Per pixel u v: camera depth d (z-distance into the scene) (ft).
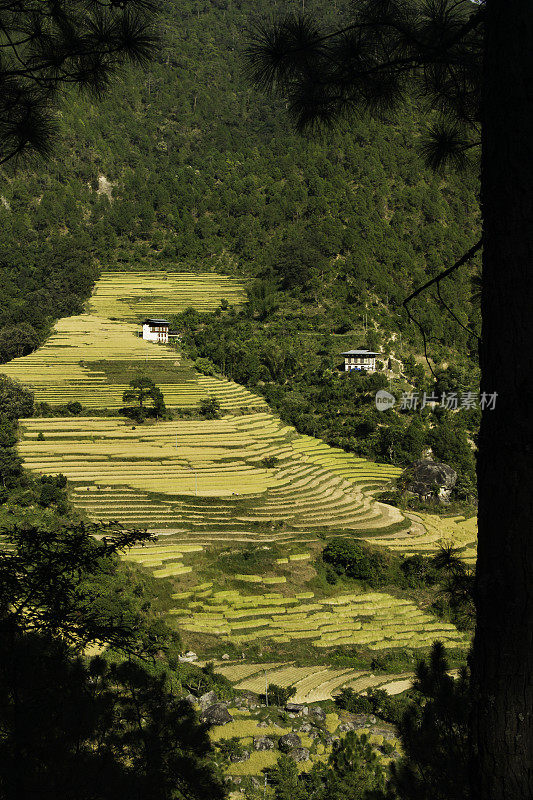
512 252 19.47
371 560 220.02
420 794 27.96
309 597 201.57
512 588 19.57
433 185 618.85
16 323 421.18
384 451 326.65
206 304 490.08
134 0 29.84
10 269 513.86
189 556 208.74
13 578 33.35
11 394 284.61
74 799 29.86
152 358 367.86
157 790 32.27
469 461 316.81
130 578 189.26
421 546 235.40
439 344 421.59
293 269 503.61
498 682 19.80
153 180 646.74
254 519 236.84
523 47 19.31
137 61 30.63
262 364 402.52
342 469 305.53
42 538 35.47
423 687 30.99
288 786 101.81
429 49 25.21
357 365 389.80
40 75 31.37
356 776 84.38
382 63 26.66
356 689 154.20
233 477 263.49
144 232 591.37
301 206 593.01
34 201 578.25
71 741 31.55
